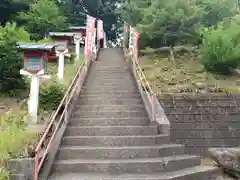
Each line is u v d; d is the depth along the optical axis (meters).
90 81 13.15
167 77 14.11
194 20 16.95
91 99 10.70
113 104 10.55
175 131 10.77
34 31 22.06
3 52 11.10
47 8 22.12
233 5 20.45
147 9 17.98
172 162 7.29
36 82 9.34
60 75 12.92
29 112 9.15
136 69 13.55
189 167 7.68
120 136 8.17
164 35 17.19
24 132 7.29
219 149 8.62
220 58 14.12
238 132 10.75
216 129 10.78
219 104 11.39
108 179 6.43
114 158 7.46
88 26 15.84
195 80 13.64
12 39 11.50
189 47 18.27
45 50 9.35
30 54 9.36
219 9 20.27
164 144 8.20
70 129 8.49
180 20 16.66
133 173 6.94
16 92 11.66
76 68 14.27
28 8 23.70
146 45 18.58
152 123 8.85
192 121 10.95
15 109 10.15
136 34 15.40
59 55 13.18
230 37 14.20
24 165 5.79
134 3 20.69
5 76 11.31
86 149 7.51
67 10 31.02
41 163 6.09
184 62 16.89
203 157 9.76
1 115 9.35
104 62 17.55
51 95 10.11
